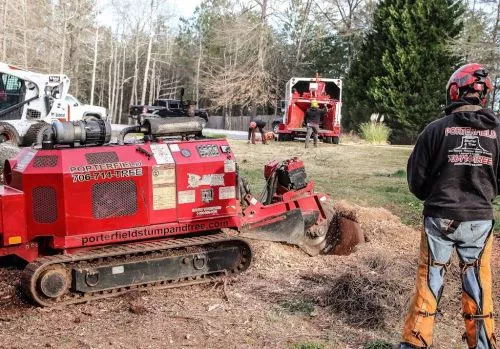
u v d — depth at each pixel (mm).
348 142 26656
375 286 5543
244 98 46625
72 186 5555
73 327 4883
